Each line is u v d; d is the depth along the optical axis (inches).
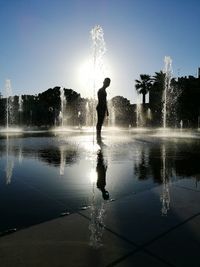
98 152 270.7
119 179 161.5
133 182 155.2
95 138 453.4
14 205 116.0
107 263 74.1
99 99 412.8
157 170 186.2
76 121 2726.4
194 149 306.3
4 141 388.8
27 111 2613.2
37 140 404.5
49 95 2839.6
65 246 82.1
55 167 193.6
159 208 114.1
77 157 238.1
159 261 75.4
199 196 130.2
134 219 102.5
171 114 2266.2
